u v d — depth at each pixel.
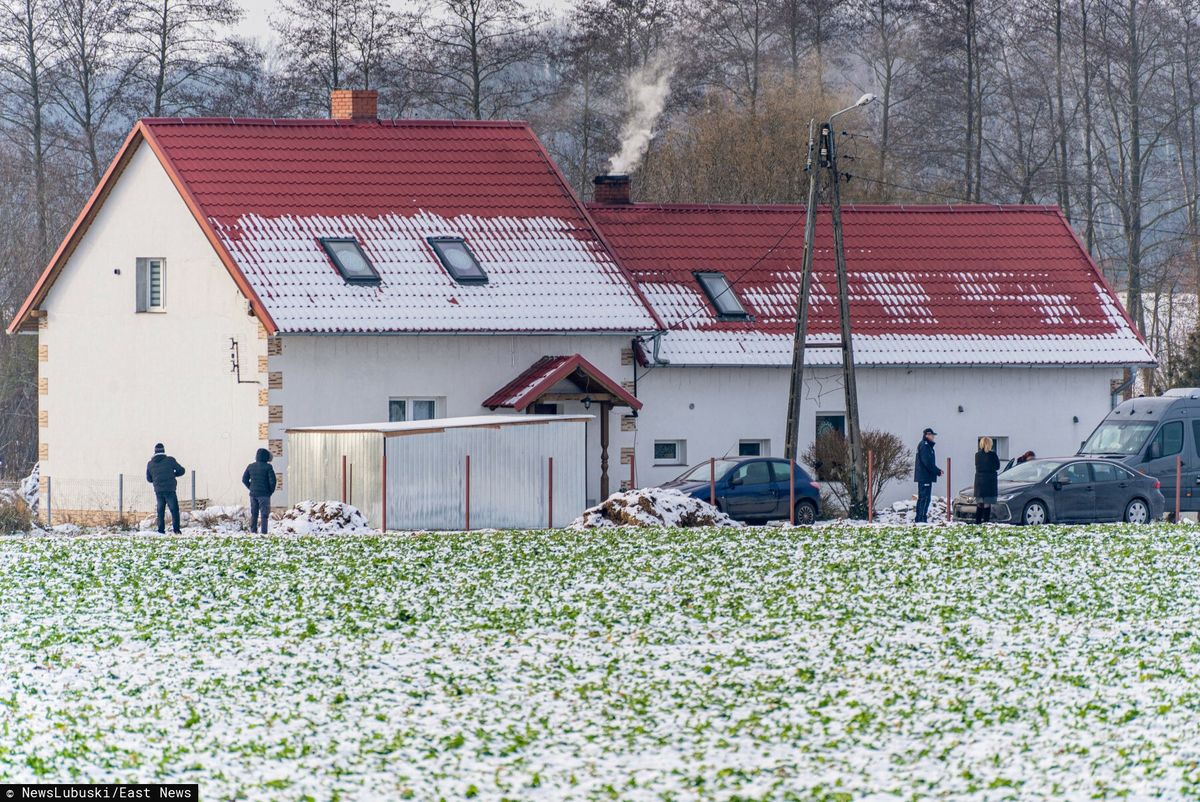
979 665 71.94
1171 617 84.00
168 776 55.72
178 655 75.44
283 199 156.75
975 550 112.69
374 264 154.38
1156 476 152.25
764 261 174.75
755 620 83.69
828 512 157.62
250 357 149.12
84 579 99.50
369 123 166.88
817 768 56.31
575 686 68.56
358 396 150.62
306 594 92.56
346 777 55.59
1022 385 173.62
